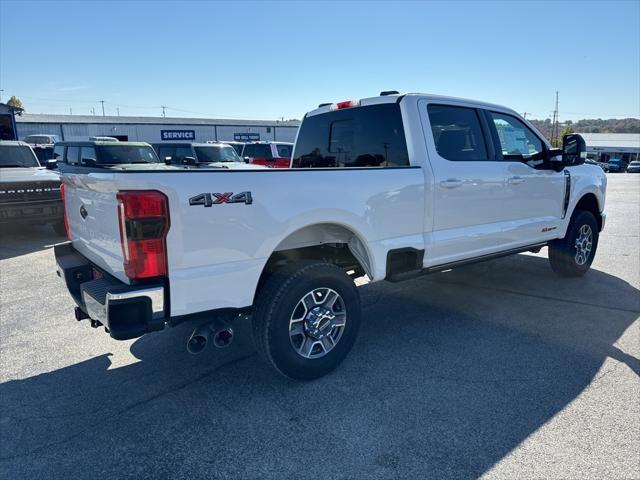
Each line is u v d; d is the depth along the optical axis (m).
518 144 5.05
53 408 3.17
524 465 2.53
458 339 4.20
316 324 3.45
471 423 2.91
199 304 2.91
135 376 3.61
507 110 4.96
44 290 5.82
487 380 3.45
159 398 3.28
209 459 2.63
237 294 3.05
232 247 2.98
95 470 2.55
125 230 2.66
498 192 4.66
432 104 4.26
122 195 2.62
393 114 4.22
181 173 2.77
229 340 3.18
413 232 4.00
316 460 2.61
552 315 4.78
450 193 4.21
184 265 2.83
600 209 6.27
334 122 4.89
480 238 4.55
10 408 3.17
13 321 4.77
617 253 7.66
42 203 8.67
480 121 4.62
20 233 10.06
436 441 2.75
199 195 2.81
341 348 3.59
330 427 2.90
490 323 4.58
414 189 3.93
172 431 2.89
